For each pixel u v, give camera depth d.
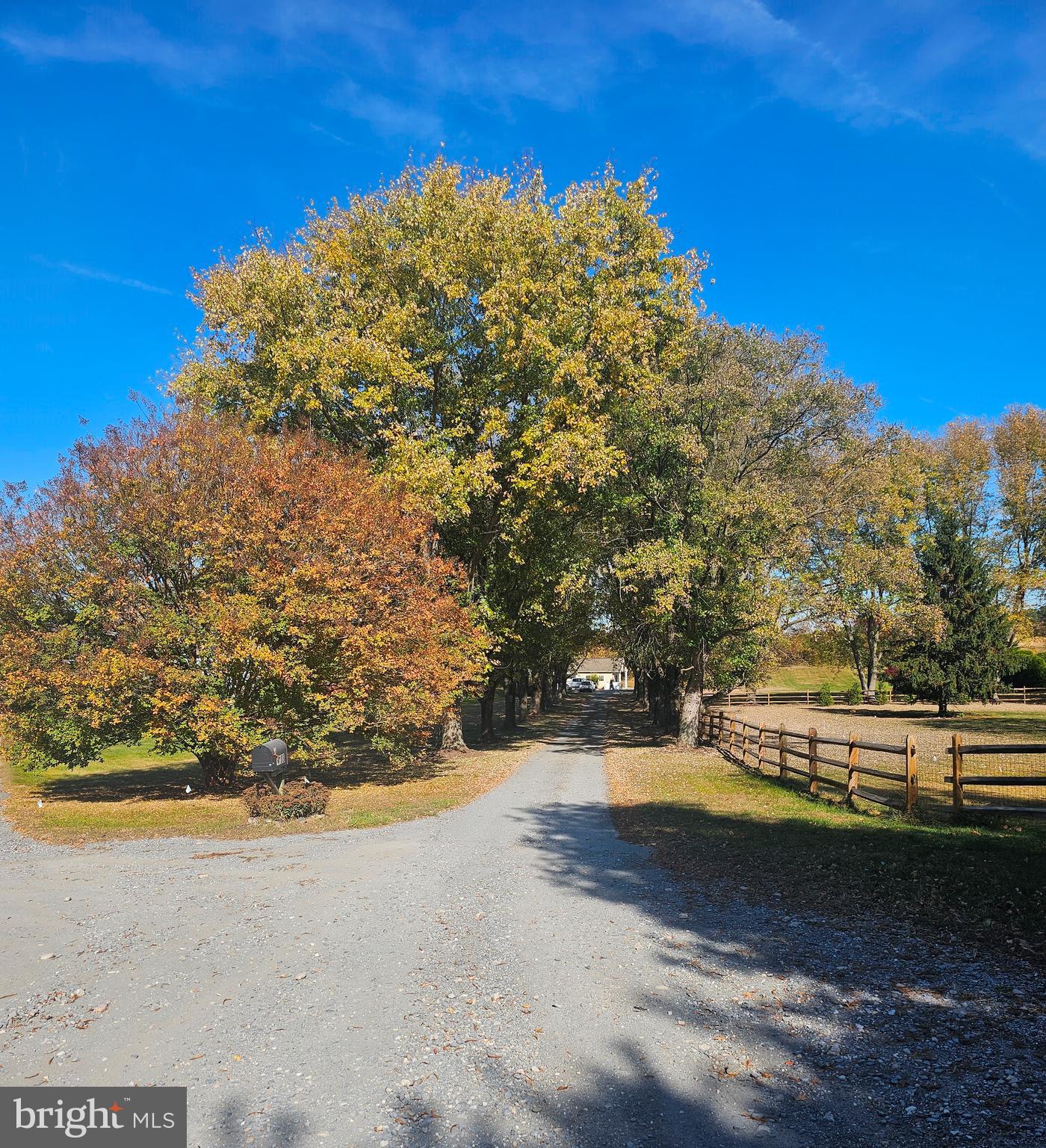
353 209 22.55
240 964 6.42
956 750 10.91
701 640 25.52
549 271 22.70
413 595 18.09
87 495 16.17
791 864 9.09
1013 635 42.78
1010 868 7.81
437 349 23.03
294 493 16.16
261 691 16.81
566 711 57.19
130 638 15.78
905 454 29.91
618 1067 4.50
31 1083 4.48
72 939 7.16
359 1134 3.85
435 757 24.92
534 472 21.02
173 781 21.00
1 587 15.79
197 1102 4.20
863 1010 5.10
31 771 17.80
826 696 53.56
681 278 23.83
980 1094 3.97
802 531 22.47
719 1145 3.66
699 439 24.34
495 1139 3.77
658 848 10.82
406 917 7.70
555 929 7.23
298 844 11.66
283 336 21.73
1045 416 43.94
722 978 5.83
